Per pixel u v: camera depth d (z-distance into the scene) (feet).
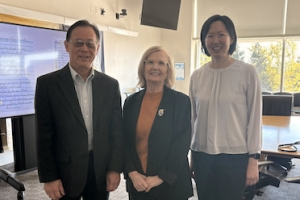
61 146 4.40
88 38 4.42
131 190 5.01
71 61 4.52
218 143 4.93
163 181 4.75
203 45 5.32
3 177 5.62
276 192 9.18
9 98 9.77
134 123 4.93
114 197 8.67
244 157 4.90
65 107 4.33
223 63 5.01
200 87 5.25
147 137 4.83
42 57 10.73
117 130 4.81
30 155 10.88
